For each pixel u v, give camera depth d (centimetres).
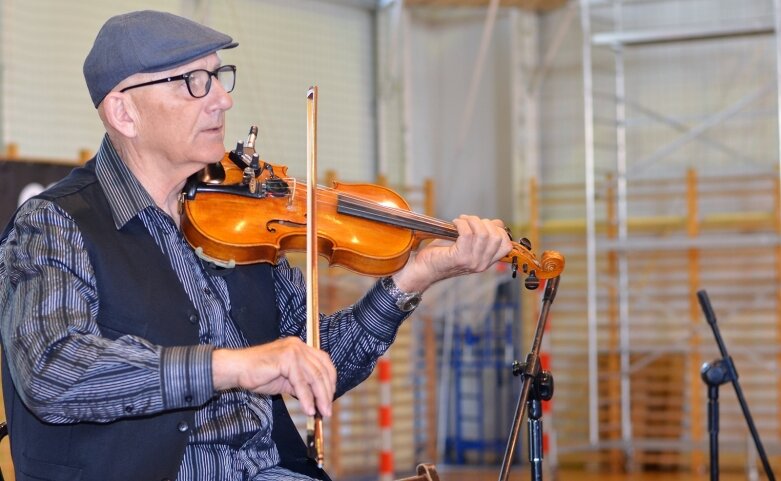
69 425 205
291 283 253
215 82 221
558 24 955
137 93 217
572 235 936
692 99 915
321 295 815
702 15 910
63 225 208
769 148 884
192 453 213
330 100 896
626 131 941
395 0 901
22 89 704
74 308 195
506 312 941
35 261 200
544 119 970
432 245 255
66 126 732
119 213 215
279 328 250
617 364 899
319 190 252
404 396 904
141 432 205
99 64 218
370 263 247
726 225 877
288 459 237
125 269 211
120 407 185
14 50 699
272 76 843
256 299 235
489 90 971
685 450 876
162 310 212
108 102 219
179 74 217
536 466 261
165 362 183
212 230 229
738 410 868
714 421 371
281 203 245
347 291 826
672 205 913
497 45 969
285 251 246
